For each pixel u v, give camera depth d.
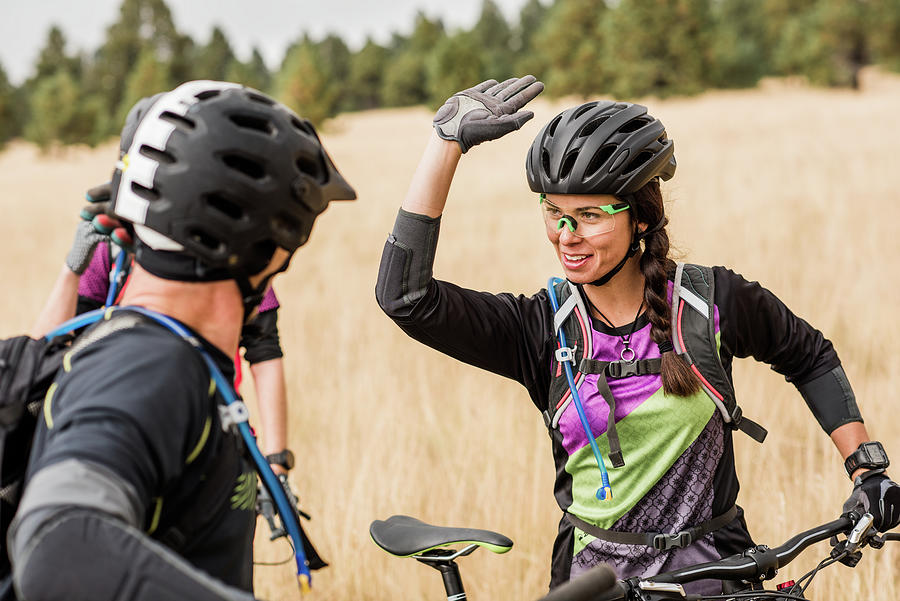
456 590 2.08
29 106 85.75
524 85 2.18
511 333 2.31
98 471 1.17
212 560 1.41
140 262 1.43
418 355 6.51
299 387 6.02
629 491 2.19
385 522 2.24
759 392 5.10
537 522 4.05
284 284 9.55
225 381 1.41
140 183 1.37
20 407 1.35
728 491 2.21
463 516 4.25
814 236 9.48
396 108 96.94
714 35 55.88
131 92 65.06
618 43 54.66
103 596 1.12
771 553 2.00
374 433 4.88
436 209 2.17
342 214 16.16
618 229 2.12
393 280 2.19
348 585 3.91
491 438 4.83
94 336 1.35
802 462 4.47
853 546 2.09
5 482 1.34
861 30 74.69
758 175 14.90
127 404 1.23
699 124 29.52
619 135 2.08
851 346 6.04
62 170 43.38
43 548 1.12
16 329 8.56
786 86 75.75
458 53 59.31
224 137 1.36
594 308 2.25
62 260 13.23
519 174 20.39
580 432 2.22
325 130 52.06
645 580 1.88
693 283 2.18
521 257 10.14
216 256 1.37
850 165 14.96
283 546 4.18
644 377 2.16
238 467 1.44
